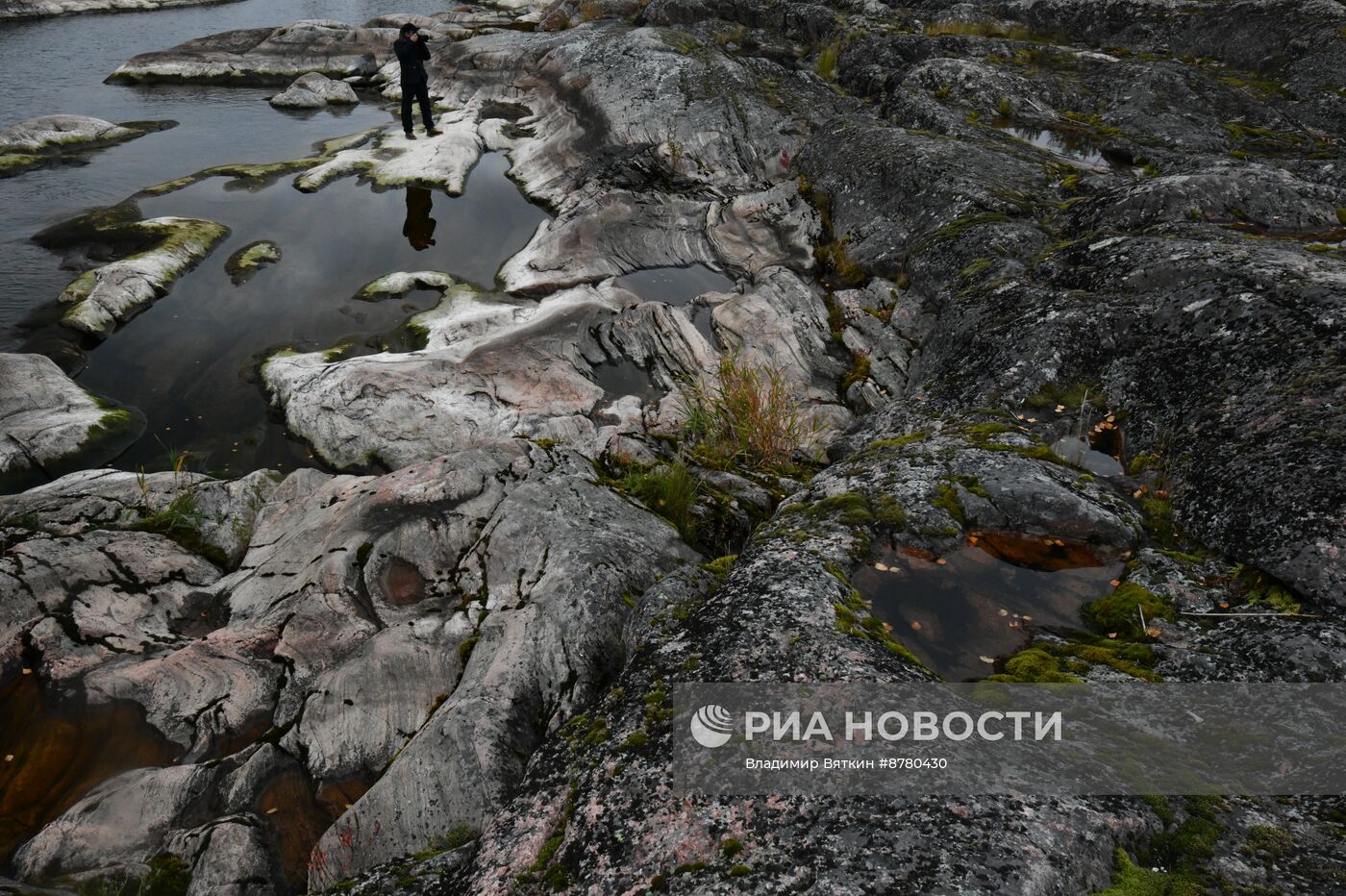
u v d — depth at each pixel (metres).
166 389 9.12
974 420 5.75
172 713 4.75
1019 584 4.16
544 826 3.21
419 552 5.56
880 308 9.61
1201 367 5.58
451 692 4.67
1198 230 7.50
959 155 11.02
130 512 6.50
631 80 15.71
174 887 3.87
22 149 15.36
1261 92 14.06
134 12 29.73
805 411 8.34
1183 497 4.77
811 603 3.82
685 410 8.34
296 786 4.41
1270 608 3.90
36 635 5.13
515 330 9.54
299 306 10.71
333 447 8.16
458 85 18.69
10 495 6.64
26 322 9.90
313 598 5.27
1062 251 7.90
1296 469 4.32
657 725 3.34
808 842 2.68
